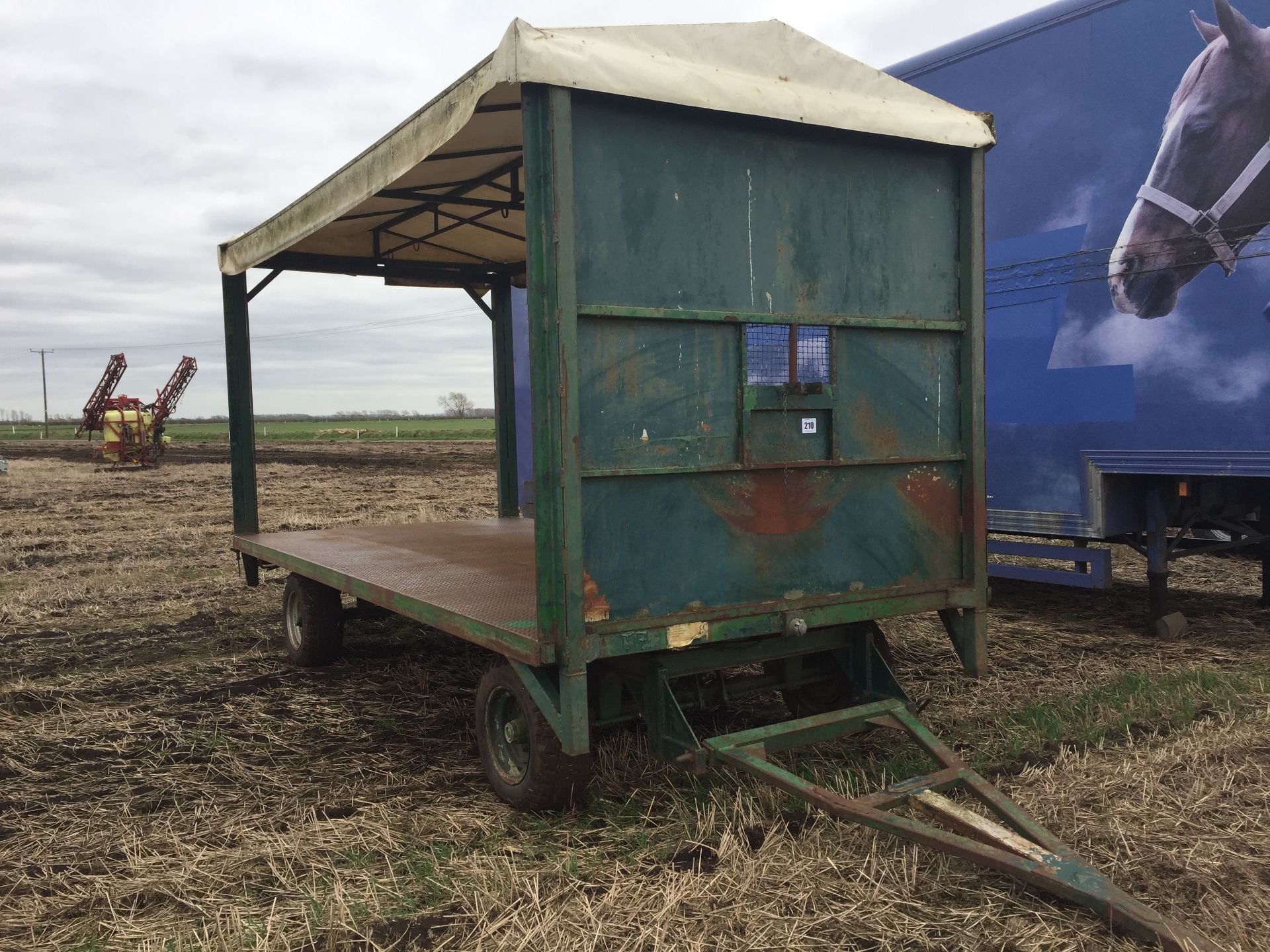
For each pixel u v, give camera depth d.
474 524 7.67
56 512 17.03
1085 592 7.77
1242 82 5.14
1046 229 6.14
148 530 14.12
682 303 3.35
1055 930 2.54
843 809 2.93
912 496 3.96
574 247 3.07
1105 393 5.84
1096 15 5.80
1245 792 3.42
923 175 3.95
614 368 3.22
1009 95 6.32
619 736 4.20
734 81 3.36
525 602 3.97
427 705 5.07
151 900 2.95
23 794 3.86
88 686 5.57
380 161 4.06
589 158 3.14
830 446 3.72
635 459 3.28
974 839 2.83
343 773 4.06
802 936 2.57
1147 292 5.61
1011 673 5.37
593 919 2.67
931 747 3.35
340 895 2.86
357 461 32.12
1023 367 6.32
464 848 3.24
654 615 3.34
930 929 2.60
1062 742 4.10
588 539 3.20
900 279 3.90
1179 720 4.31
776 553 3.62
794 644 3.95
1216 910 2.60
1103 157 5.80
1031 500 6.32
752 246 3.51
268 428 83.44
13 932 2.76
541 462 3.12
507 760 3.68
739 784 3.60
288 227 5.18
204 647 6.66
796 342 3.61
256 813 3.63
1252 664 5.35
